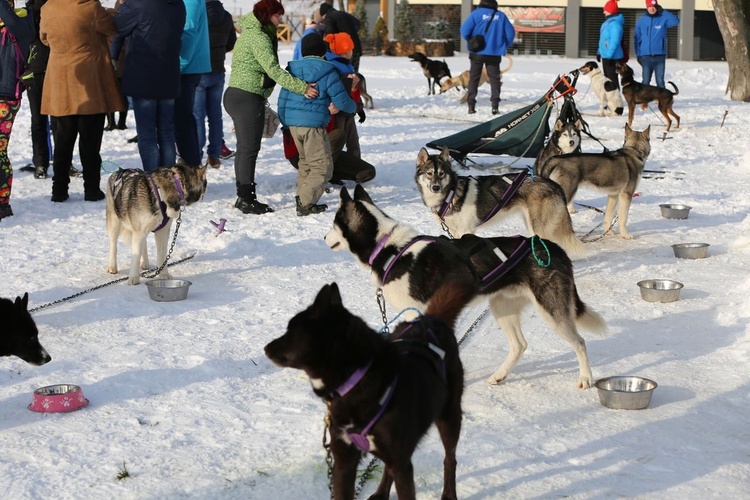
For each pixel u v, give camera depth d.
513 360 4.90
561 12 34.03
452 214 7.06
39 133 10.04
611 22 16.84
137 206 6.46
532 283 4.69
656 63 18.89
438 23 35.59
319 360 3.07
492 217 7.08
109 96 8.80
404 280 4.76
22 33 8.07
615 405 4.50
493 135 11.08
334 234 4.97
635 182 8.30
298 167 9.14
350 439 3.18
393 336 3.51
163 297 6.20
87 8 8.44
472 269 4.66
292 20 39.78
